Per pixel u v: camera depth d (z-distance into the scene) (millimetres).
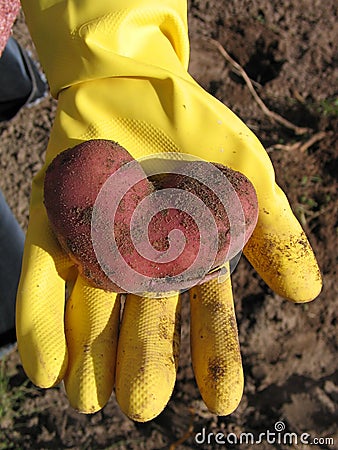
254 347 510
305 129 570
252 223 268
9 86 472
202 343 286
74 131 299
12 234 421
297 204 544
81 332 281
